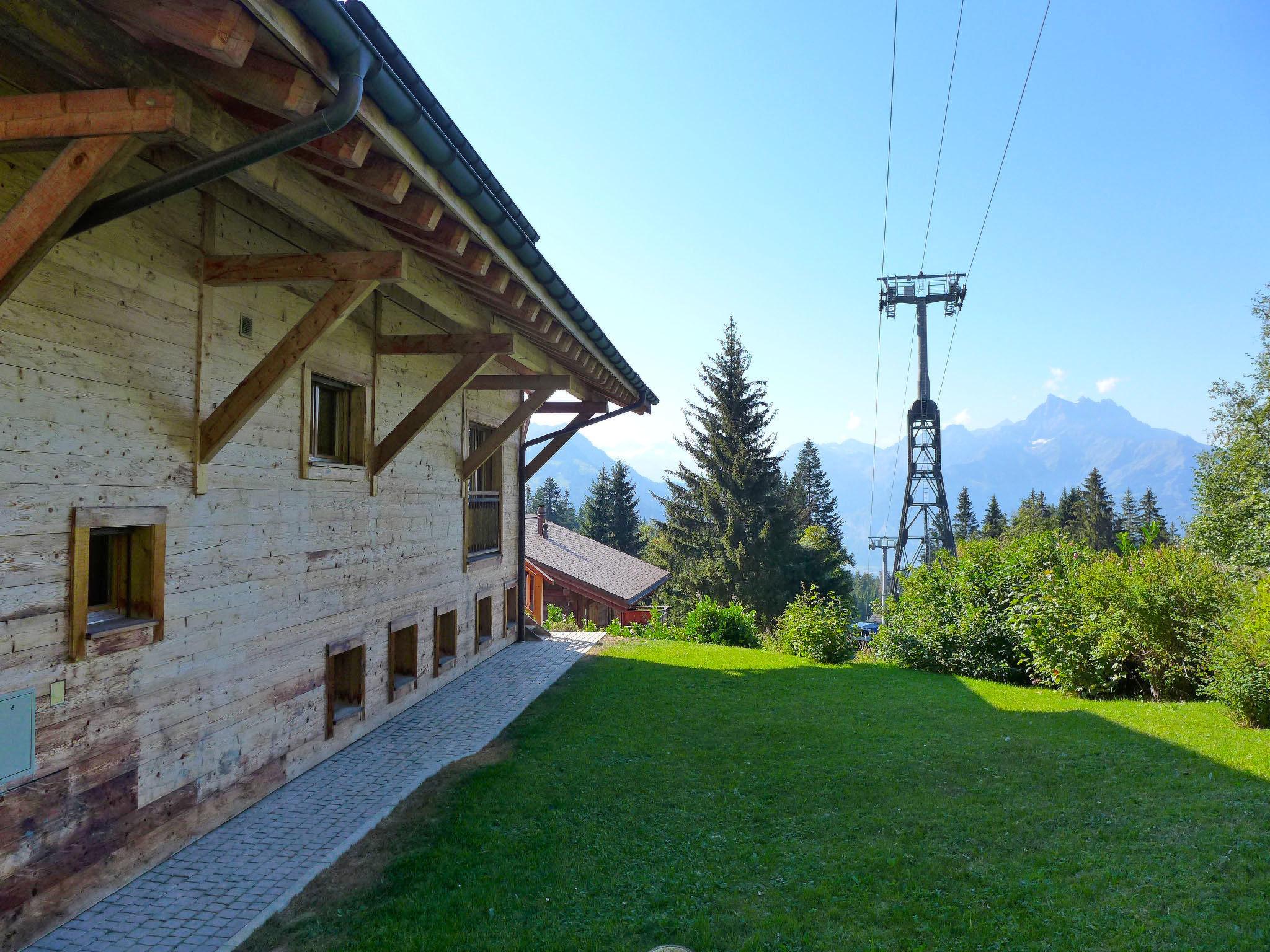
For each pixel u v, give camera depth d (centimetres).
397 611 800
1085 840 443
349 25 241
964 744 671
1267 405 2334
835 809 523
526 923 373
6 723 349
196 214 480
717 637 1505
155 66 265
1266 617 698
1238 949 315
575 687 940
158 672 448
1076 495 7356
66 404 384
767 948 345
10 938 349
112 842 410
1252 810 459
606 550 2766
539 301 584
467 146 382
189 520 476
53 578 376
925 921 363
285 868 438
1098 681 890
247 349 538
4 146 282
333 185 386
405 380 816
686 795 552
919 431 3092
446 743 694
